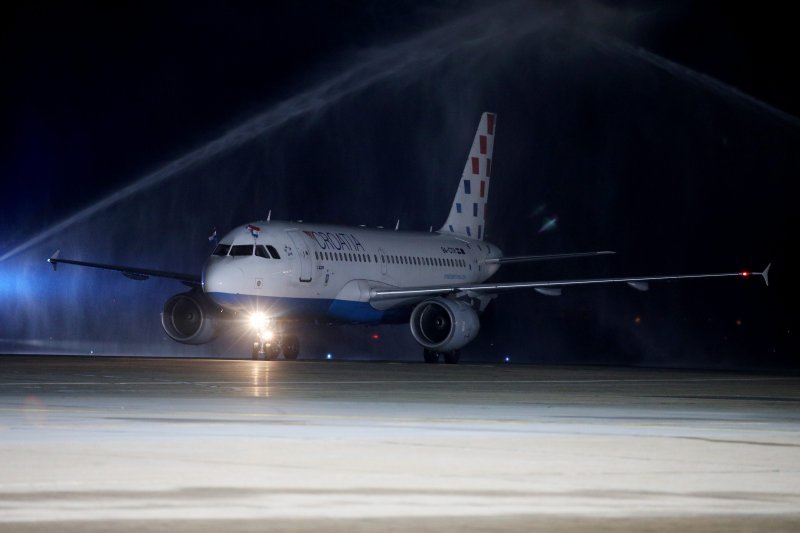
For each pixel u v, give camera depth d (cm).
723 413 6034
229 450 3994
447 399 6950
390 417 5516
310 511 2819
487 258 17162
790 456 3950
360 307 14275
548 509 2880
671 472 3538
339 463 3672
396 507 2888
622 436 4612
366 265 14450
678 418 5647
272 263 12938
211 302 13688
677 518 2773
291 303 13288
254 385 8169
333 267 13775
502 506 2916
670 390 8300
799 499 3067
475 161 17575
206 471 3469
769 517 2805
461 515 2786
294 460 3734
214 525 2625
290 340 14288
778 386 9031
